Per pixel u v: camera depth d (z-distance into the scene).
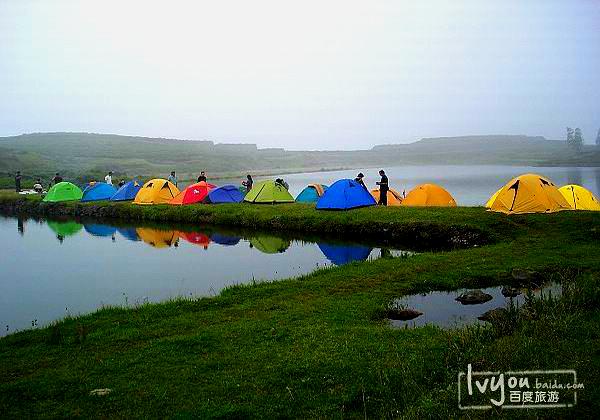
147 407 8.37
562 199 26.31
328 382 9.05
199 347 11.07
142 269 21.97
